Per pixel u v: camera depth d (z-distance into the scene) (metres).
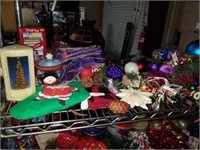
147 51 1.53
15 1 0.77
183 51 0.87
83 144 0.62
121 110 0.54
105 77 0.69
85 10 2.45
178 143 0.61
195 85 0.67
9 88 0.52
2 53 0.50
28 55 0.52
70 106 0.54
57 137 0.65
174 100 0.60
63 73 0.65
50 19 1.33
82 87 0.62
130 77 0.66
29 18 0.89
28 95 0.54
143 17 1.57
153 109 0.57
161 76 0.72
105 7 2.51
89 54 0.70
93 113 0.56
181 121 0.69
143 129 0.70
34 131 0.50
